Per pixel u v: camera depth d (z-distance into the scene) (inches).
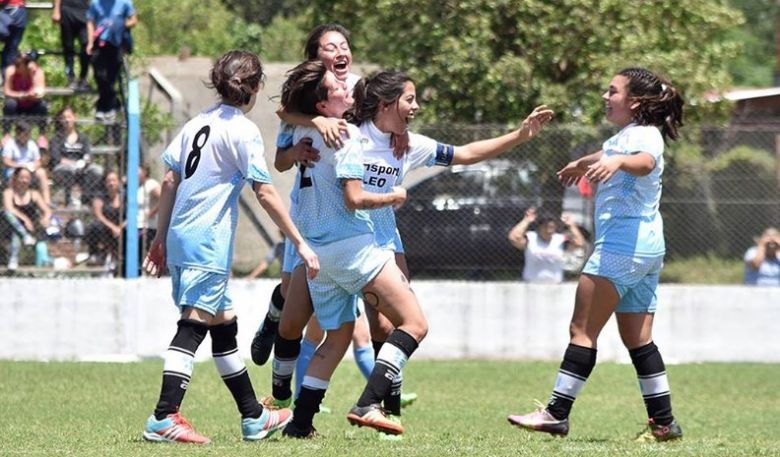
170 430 926.4
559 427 1008.9
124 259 1889.8
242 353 1883.6
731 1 5546.3
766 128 1966.0
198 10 4330.7
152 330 1872.5
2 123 1845.5
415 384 1667.1
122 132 1851.6
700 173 1989.4
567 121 2331.4
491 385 1662.2
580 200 1940.2
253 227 2076.8
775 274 2000.5
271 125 2411.4
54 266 1875.0
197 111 2915.8
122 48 1959.9
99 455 851.4
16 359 1840.6
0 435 1060.5
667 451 898.1
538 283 1942.7
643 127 996.6
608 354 1962.4
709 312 1980.8
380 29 2432.3
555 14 2340.1
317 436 994.1
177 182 937.5
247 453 850.1
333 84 967.0
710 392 1659.7
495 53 2385.6
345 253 928.9
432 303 1935.3
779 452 906.7
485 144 1011.9
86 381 1592.0
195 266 914.1
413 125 1899.6
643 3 2390.5
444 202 1940.2
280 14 4446.4
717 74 2416.3
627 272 992.2
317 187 936.9
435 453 862.5
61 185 1865.2
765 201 1985.7
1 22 1953.7
